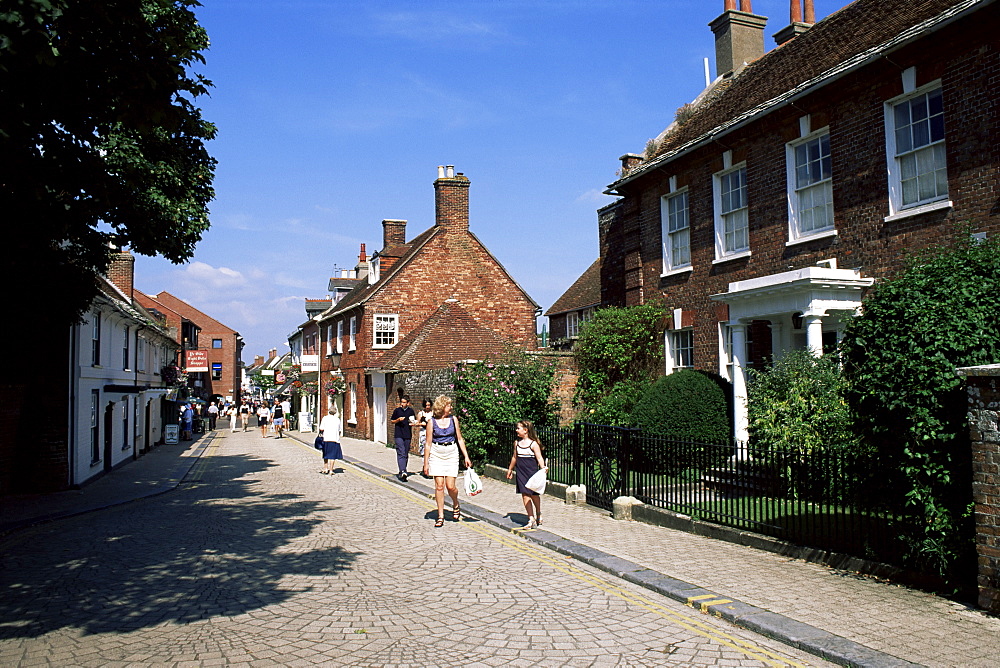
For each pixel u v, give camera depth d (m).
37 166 8.21
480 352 26.97
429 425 11.08
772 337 13.47
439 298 31.50
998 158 9.70
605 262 21.45
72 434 15.94
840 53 13.09
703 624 5.98
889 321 6.68
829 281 11.08
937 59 10.55
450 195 32.16
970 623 5.59
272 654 5.30
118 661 5.20
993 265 6.72
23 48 6.25
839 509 8.84
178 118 8.15
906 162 11.16
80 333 16.44
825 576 7.16
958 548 6.06
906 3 12.67
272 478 18.22
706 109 17.72
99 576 7.81
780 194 13.55
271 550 9.07
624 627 5.91
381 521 11.30
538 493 10.34
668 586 6.93
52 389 15.75
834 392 9.52
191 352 44.47
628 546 8.88
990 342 6.14
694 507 9.98
